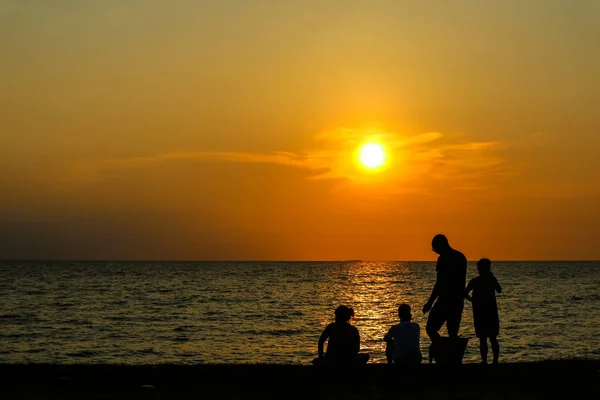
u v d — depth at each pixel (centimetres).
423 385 1130
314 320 4369
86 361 2602
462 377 1198
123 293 7512
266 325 4009
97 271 17512
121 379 1205
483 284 1417
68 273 15562
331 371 1197
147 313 4869
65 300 6278
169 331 3659
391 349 1291
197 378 1217
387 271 18950
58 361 2595
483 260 1437
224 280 11750
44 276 13338
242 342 3184
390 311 5128
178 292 7788
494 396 1047
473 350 2769
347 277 13575
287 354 2802
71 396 1041
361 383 1148
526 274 15225
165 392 1080
